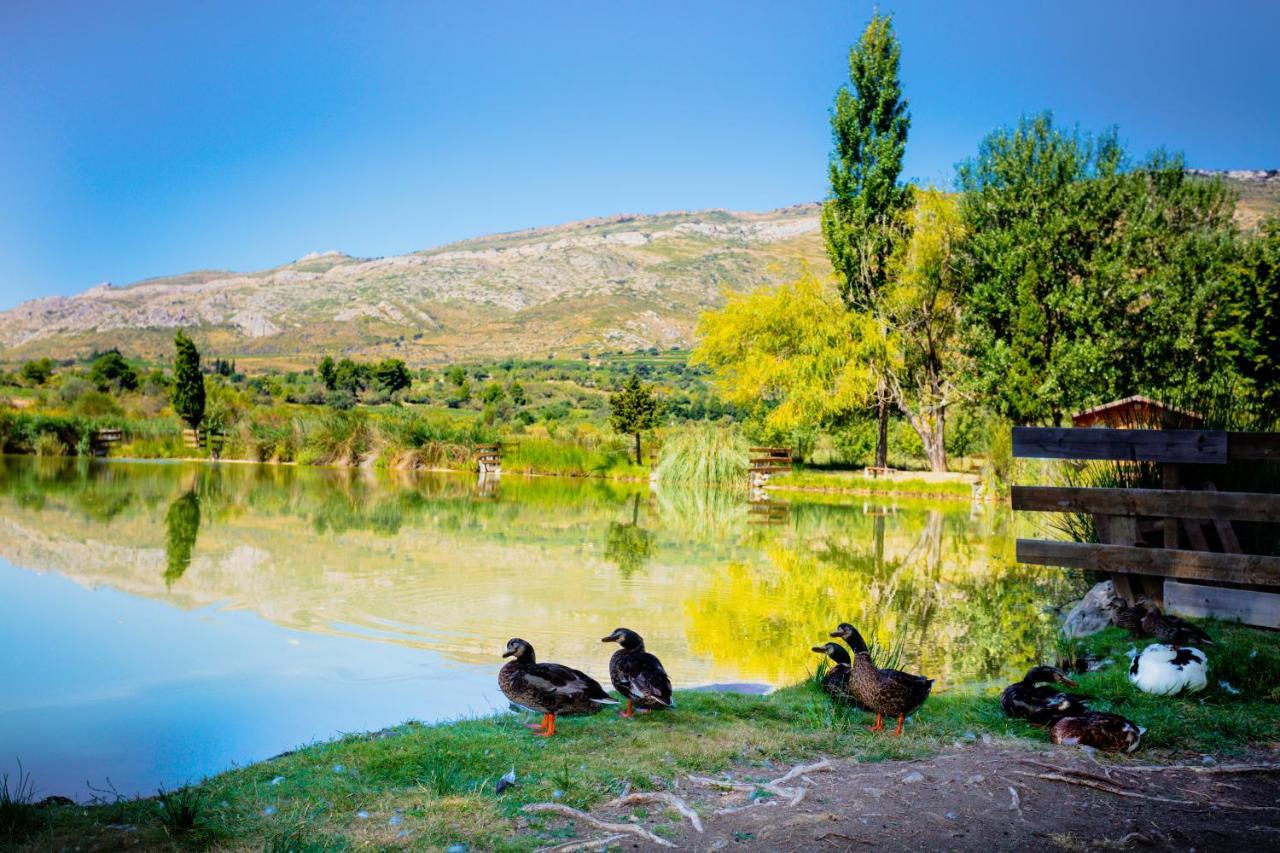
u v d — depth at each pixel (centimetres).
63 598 1330
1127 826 494
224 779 580
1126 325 3381
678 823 496
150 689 900
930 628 1189
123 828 498
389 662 1006
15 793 632
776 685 901
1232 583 938
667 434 4469
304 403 8219
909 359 4188
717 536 2209
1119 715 644
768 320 4294
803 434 4791
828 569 1705
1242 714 681
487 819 498
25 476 3438
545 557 1792
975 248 3669
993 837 479
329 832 482
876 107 3847
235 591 1391
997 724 695
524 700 657
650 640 1116
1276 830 488
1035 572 1684
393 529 2170
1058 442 900
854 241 3947
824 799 534
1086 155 3588
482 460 4562
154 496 2811
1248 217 12281
